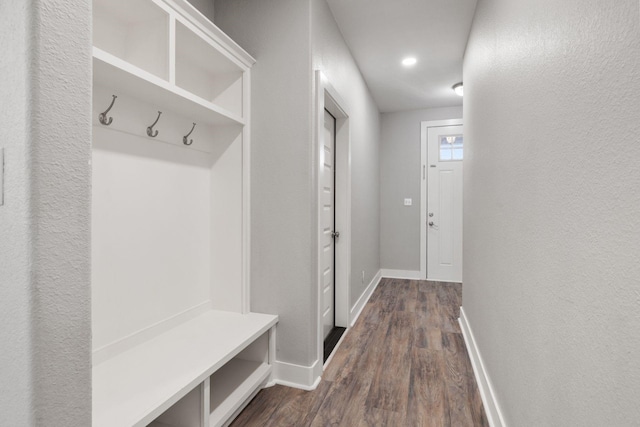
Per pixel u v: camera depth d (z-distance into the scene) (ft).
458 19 8.50
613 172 2.23
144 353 5.08
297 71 6.56
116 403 3.89
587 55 2.58
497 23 5.59
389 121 16.87
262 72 6.76
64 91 2.54
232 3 6.97
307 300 6.57
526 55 4.06
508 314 4.84
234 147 6.78
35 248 2.36
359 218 11.59
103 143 4.73
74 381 2.63
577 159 2.75
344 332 9.42
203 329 6.00
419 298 13.17
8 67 2.43
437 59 10.83
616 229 2.20
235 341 5.51
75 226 2.63
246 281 6.80
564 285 3.00
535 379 3.73
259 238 6.84
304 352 6.61
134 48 5.09
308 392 6.47
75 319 2.63
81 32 2.67
